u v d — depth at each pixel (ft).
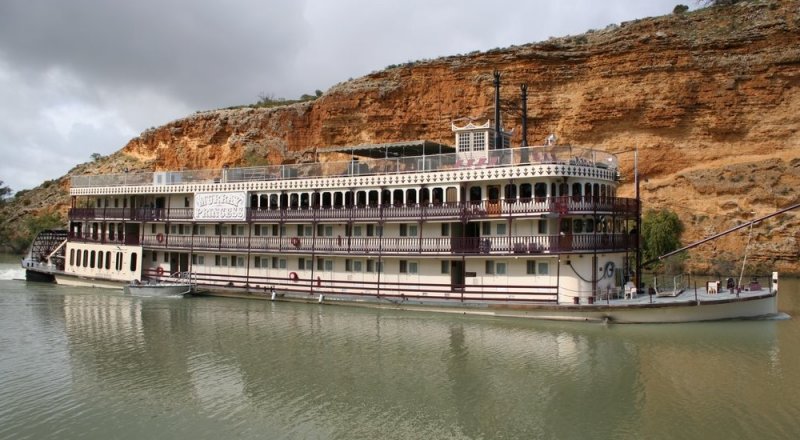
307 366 89.97
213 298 152.87
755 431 65.21
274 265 150.51
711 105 241.96
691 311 111.24
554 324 113.29
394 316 125.08
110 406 74.90
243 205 153.48
